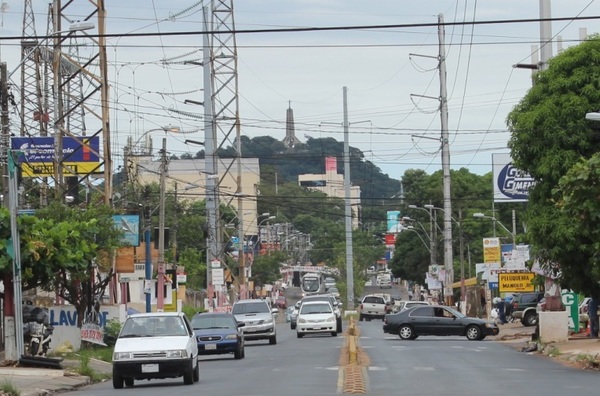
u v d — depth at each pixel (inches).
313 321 2834.6
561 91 1876.2
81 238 1829.5
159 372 1268.5
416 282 6048.2
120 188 3636.8
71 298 2106.3
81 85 2691.9
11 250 1587.1
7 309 1616.6
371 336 2802.7
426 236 5477.4
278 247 7126.0
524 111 1924.2
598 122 1852.9
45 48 2568.9
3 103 1652.3
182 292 3607.3
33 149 2381.9
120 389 1277.1
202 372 1552.7
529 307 3161.9
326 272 7450.8
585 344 1871.3
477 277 4114.2
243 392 1114.1
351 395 1031.0
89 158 2834.6
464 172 5423.2
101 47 2159.2
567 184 1438.2
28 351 1771.7
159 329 1336.1
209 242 3319.4
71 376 1461.6
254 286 5605.3
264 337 2476.6
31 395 1192.2
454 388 1106.7
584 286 1891.0
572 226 1811.0
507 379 1244.5
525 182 2701.8
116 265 2311.8
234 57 3090.6
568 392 1045.2
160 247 2610.7
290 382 1240.2
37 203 2628.0
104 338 2150.6
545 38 2046.0
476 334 2516.0
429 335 2564.0
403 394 1033.5
